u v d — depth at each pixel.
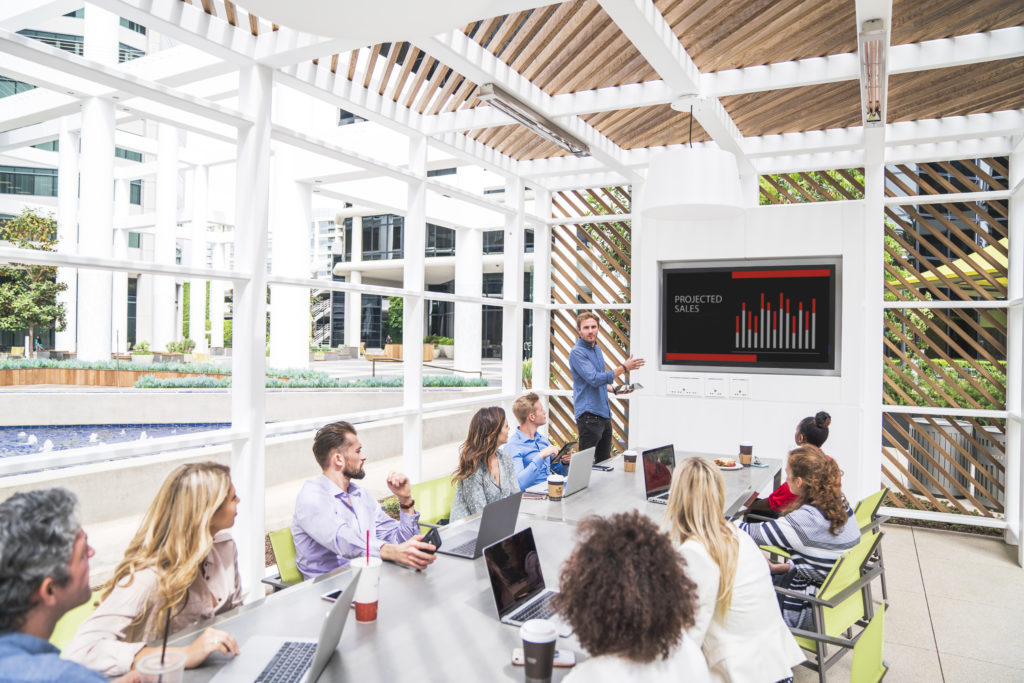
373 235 30.20
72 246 16.12
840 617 2.91
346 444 2.95
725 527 2.10
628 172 6.56
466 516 3.46
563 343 7.80
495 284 32.19
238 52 3.70
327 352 30.83
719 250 6.46
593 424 5.55
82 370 13.91
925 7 3.51
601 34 3.92
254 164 3.83
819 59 4.20
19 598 1.30
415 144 5.35
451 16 2.09
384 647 1.90
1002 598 4.46
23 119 10.86
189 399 11.52
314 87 4.27
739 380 6.39
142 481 6.21
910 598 4.46
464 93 4.81
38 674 1.26
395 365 26.09
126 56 28.97
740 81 4.38
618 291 7.51
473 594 2.32
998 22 3.72
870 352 6.01
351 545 2.73
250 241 3.83
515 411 4.71
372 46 3.93
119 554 5.05
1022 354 5.32
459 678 1.72
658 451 3.97
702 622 1.98
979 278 6.52
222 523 2.08
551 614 2.16
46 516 1.35
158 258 15.60
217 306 27.58
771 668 2.04
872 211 6.00
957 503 6.25
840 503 3.06
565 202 7.73
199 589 2.15
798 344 6.23
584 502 3.68
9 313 18.23
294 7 2.01
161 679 1.51
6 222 19.06
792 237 6.23
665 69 4.03
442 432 10.66
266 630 2.00
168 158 15.57
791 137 5.84
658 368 6.73
